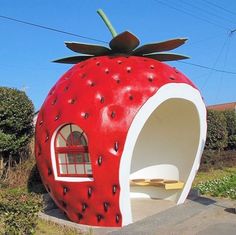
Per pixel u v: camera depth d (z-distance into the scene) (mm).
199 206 5301
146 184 5887
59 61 5316
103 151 4207
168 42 4762
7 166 6566
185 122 5465
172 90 4648
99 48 4867
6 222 3635
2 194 4000
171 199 5848
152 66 4766
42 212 5031
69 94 4566
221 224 4672
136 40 4684
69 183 4418
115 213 4309
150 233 4043
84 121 4301
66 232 4234
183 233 4258
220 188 6609
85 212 4418
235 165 10609
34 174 6605
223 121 10766
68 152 4520
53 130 4547
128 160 4234
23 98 6344
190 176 5434
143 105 4344
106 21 5387
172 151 5871
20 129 6309
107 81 4465
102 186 4238
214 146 10438
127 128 4227
